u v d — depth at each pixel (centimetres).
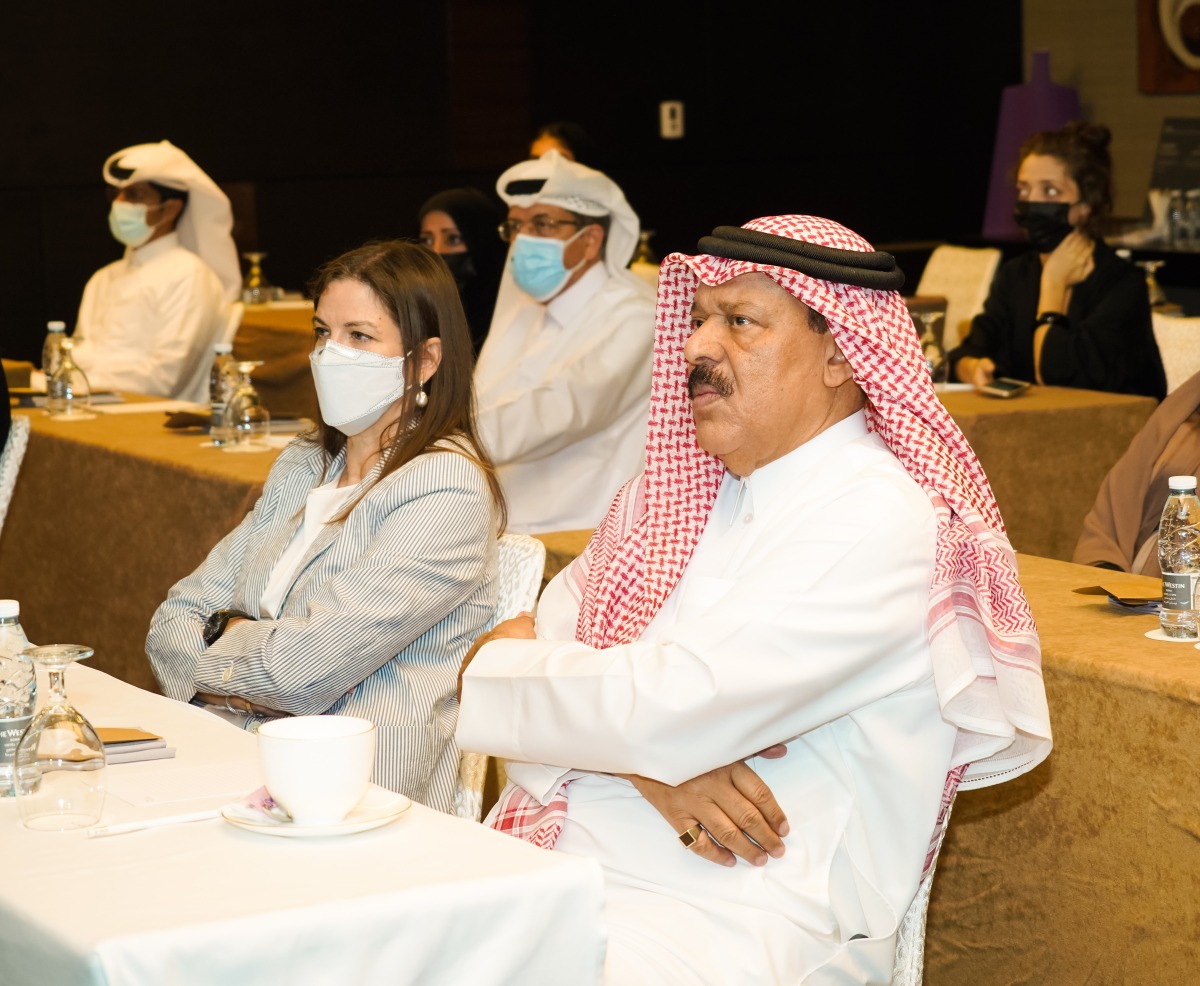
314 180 959
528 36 987
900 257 969
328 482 284
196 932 145
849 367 221
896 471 217
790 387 219
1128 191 955
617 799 220
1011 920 263
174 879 158
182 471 427
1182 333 562
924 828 212
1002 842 263
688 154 1024
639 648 208
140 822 175
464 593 261
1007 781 243
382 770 253
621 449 459
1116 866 245
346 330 267
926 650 210
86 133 908
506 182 461
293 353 683
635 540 240
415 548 257
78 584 482
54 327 539
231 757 204
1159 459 350
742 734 202
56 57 898
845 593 204
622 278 464
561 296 462
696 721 201
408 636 256
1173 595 256
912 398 218
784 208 1048
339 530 265
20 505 507
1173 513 260
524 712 214
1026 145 584
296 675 250
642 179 1016
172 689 279
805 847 209
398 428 269
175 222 710
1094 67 970
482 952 158
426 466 263
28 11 888
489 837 172
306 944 149
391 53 966
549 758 212
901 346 222
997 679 205
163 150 698
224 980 146
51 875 160
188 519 426
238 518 405
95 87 907
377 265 268
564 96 998
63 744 176
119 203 697
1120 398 501
